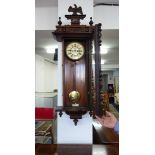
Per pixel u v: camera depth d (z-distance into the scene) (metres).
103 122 1.94
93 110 1.33
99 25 1.32
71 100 1.43
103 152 1.31
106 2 1.75
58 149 1.36
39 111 2.00
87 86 1.43
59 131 1.46
